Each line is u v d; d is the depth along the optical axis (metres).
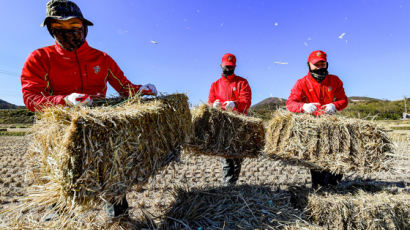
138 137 2.12
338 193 3.12
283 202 2.86
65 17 2.54
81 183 1.74
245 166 6.17
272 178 5.11
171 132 2.65
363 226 2.60
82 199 1.77
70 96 2.26
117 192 1.97
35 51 2.83
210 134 3.37
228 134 3.46
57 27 2.56
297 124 3.25
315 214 2.75
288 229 2.35
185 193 2.88
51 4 2.56
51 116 1.92
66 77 2.95
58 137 1.83
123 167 2.00
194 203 2.62
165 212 2.62
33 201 1.90
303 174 5.50
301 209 2.96
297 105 3.86
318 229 2.37
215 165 6.31
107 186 1.88
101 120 1.87
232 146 3.48
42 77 2.82
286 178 5.11
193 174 5.33
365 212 2.61
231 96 4.59
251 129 3.68
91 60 3.07
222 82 4.75
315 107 3.60
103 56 3.22
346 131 3.09
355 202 2.68
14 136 21.89
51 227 1.95
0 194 4.04
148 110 2.31
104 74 3.22
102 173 1.86
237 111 4.12
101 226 2.25
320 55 3.89
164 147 2.53
